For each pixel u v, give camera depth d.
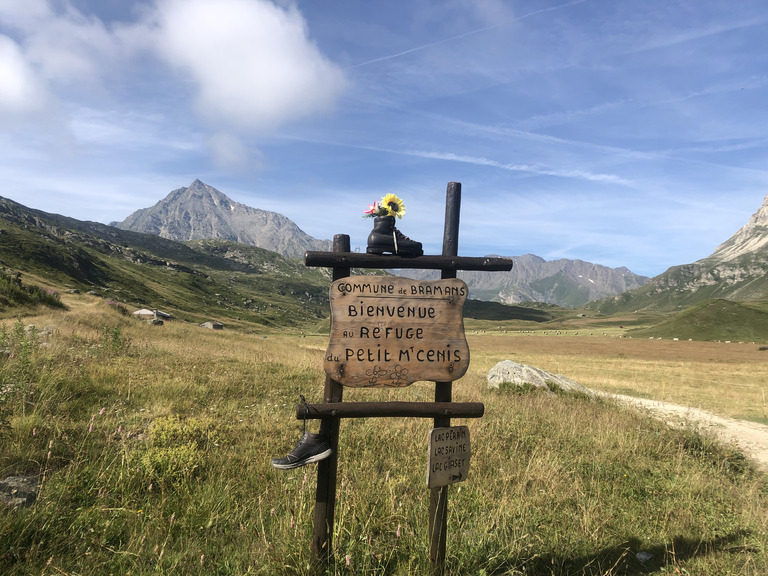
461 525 4.34
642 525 5.11
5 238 137.00
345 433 7.21
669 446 9.16
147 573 3.07
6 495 3.70
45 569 2.95
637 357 65.25
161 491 4.26
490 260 3.54
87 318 26.50
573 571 3.91
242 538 3.72
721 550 4.57
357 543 3.61
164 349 17.42
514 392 15.25
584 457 7.52
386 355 3.34
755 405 18.91
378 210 3.41
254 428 7.05
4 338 10.57
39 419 5.42
